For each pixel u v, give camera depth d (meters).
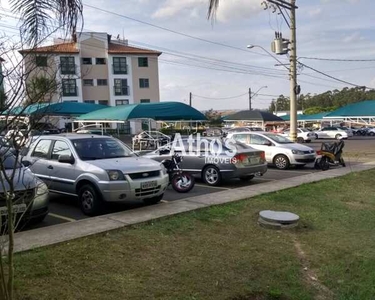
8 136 2.85
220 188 10.49
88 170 7.46
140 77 54.44
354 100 89.25
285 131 40.09
